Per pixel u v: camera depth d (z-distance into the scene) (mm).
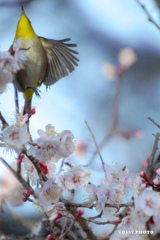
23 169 2822
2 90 2762
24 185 2816
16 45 2781
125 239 2783
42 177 2797
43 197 2789
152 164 2881
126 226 2783
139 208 2752
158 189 2787
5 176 2889
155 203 2752
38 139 2781
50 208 2795
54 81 3000
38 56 2984
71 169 2805
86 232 2799
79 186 2801
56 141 2785
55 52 3000
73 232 2854
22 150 2791
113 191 2787
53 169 2820
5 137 2781
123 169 2807
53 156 2797
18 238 2883
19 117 2801
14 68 2764
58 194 2789
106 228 2891
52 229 2852
